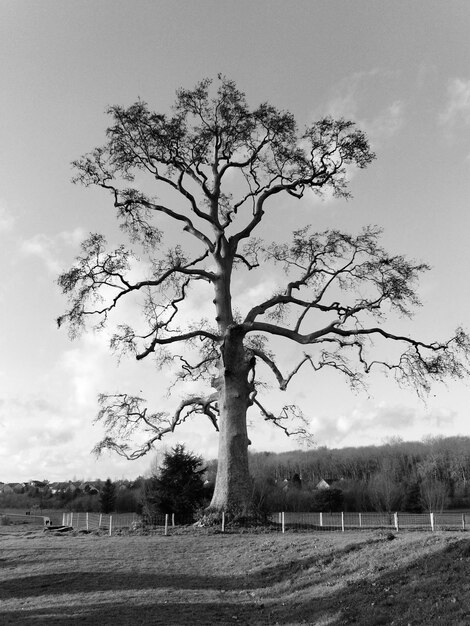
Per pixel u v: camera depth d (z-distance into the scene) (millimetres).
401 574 14570
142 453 31719
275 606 14945
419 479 90812
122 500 73750
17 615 14156
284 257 33094
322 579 16297
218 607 14867
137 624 12969
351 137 30562
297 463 114812
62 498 122812
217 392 29734
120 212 32031
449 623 10875
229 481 27484
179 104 30688
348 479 104250
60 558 21312
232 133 31031
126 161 30969
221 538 24031
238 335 29172
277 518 36969
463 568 13602
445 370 28938
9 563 21141
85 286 29969
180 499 39031
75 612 14266
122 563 20109
